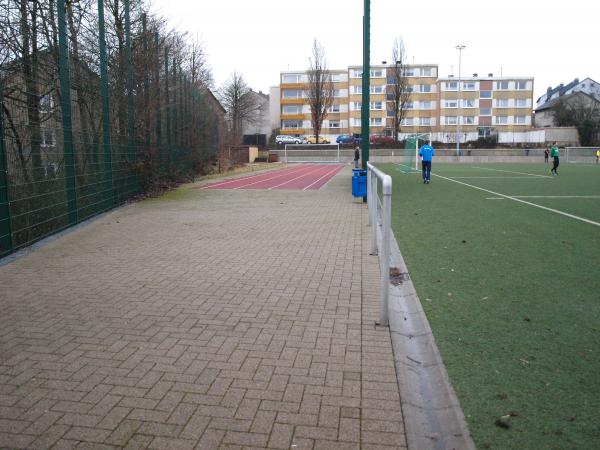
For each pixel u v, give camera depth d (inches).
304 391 143.6
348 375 153.3
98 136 510.9
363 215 494.0
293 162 2249.0
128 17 620.1
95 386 146.9
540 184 882.8
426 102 3489.2
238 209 550.9
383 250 190.1
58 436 122.3
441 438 123.7
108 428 125.5
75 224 437.7
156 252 327.0
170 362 162.6
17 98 371.9
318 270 278.2
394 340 180.5
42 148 385.7
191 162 1010.1
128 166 619.2
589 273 267.0
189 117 999.0
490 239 365.1
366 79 595.5
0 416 131.3
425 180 909.8
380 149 2285.9
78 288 245.8
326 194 725.3
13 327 194.1
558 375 151.0
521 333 184.9
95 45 510.0
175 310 212.5
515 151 2190.0
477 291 237.0
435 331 187.6
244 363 161.6
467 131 3454.7
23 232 356.2
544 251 322.7
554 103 3218.5
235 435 122.4
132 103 634.8
